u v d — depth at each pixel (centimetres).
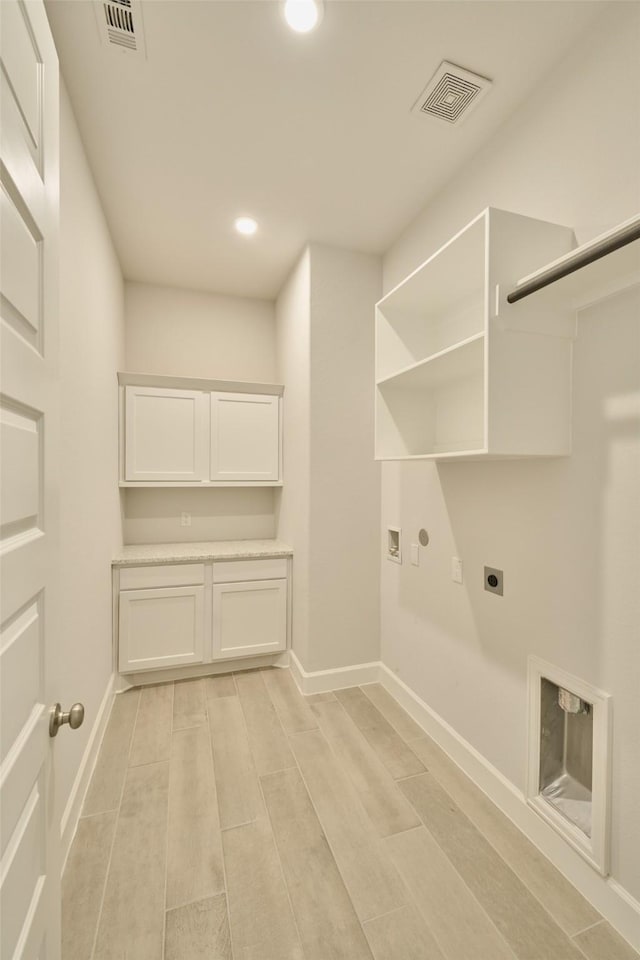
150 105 155
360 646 255
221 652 264
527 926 117
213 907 122
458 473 187
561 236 133
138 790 167
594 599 125
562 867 132
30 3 72
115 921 117
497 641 163
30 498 72
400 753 190
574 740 140
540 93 144
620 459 119
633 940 111
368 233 237
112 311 241
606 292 122
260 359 335
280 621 275
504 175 162
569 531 134
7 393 62
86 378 173
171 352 313
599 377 125
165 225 231
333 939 113
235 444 296
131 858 137
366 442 255
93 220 189
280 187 201
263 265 278
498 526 163
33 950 69
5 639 62
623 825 116
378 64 139
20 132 68
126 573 246
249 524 329
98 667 197
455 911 121
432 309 196
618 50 118
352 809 158
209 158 183
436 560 202
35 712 74
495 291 124
